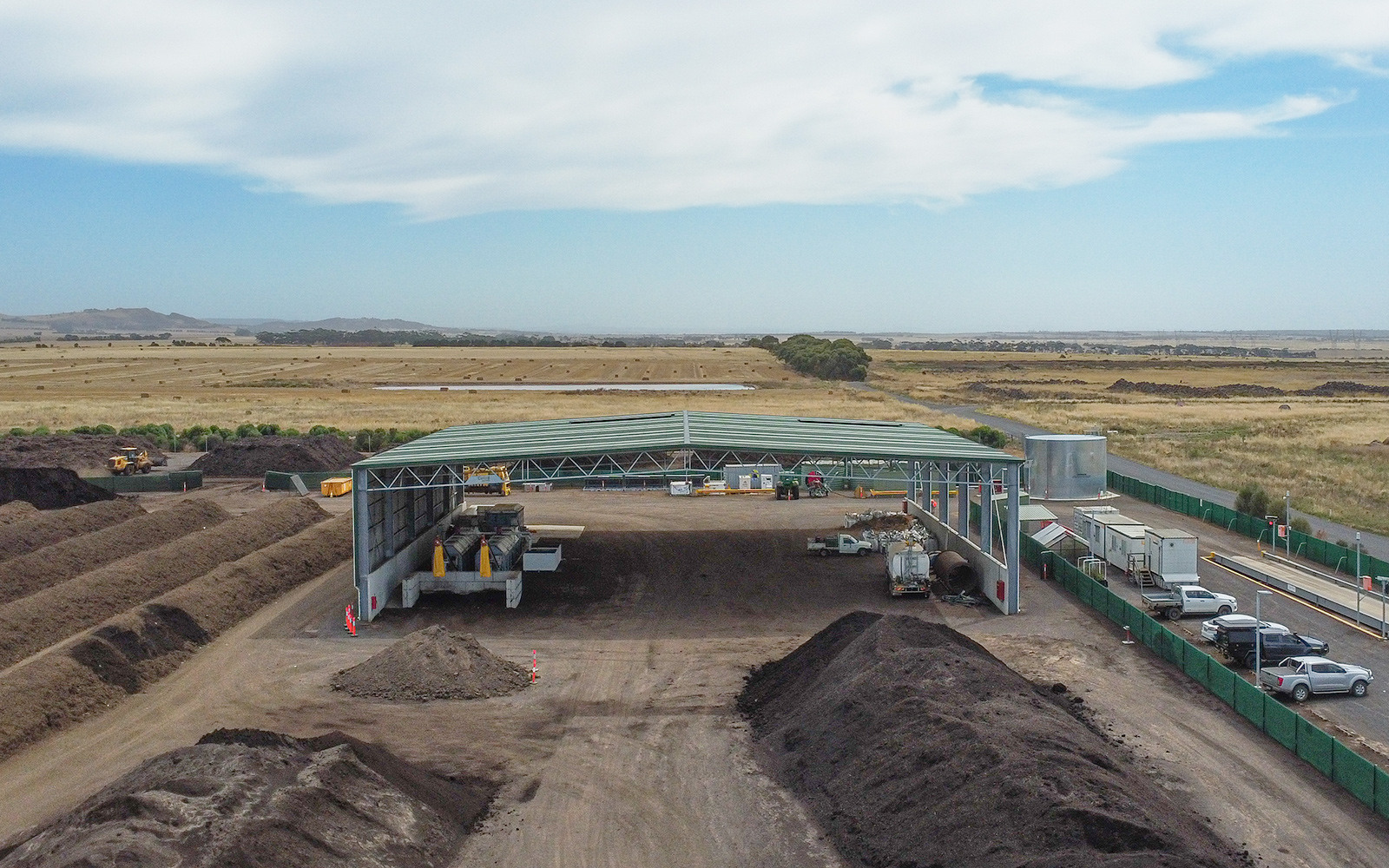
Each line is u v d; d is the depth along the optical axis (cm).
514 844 2120
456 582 4166
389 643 3512
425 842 2033
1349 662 3178
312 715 2842
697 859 2050
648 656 3375
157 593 3972
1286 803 2238
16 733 2600
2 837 2128
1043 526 5344
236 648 3453
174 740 2664
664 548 5009
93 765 2502
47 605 3519
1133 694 2936
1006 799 1950
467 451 4172
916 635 2866
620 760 2545
